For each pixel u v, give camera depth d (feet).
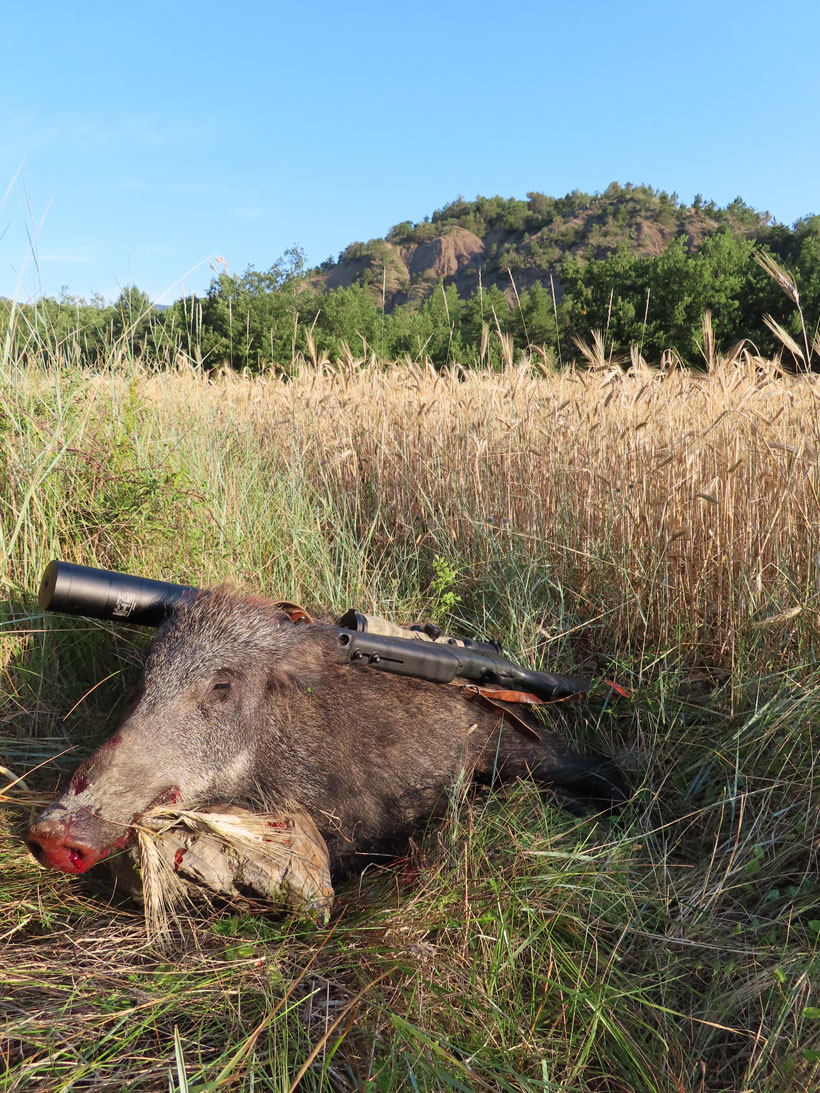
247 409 7.64
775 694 3.50
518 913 2.41
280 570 4.57
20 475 3.86
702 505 4.48
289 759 2.84
